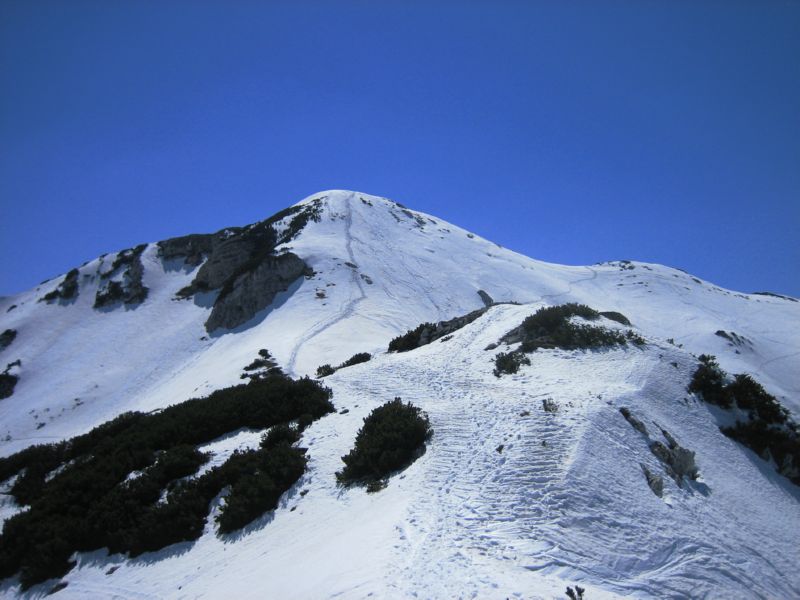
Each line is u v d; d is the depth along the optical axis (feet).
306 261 247.91
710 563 40.86
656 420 60.59
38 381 235.40
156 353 234.99
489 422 57.88
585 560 36.78
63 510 60.70
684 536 43.01
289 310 209.87
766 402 68.69
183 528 53.26
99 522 56.39
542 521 39.99
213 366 180.34
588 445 50.11
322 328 180.04
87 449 83.71
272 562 43.52
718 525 47.26
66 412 200.85
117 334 267.18
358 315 200.34
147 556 52.13
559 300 299.17
